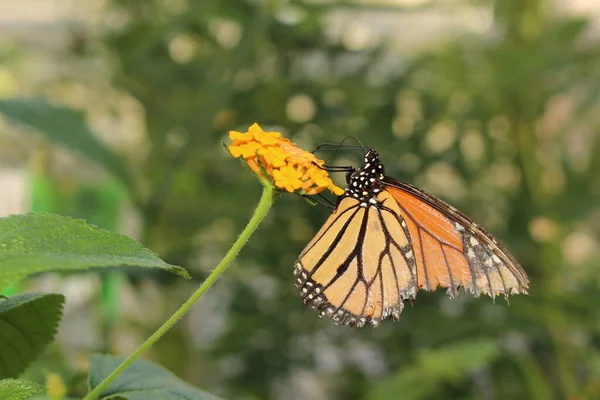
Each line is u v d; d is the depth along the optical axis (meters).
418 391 0.89
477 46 0.97
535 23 0.96
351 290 0.77
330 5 0.91
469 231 0.76
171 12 0.96
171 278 0.89
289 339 0.95
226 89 0.90
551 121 1.01
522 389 0.94
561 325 0.93
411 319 0.94
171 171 0.89
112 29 0.96
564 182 0.97
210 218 0.92
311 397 1.11
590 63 0.95
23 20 1.02
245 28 0.90
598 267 0.95
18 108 0.84
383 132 0.93
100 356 0.72
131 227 0.95
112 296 0.86
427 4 0.93
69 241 0.67
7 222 0.67
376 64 0.95
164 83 0.92
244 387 0.94
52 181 0.86
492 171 0.98
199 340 1.05
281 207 0.93
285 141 0.73
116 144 0.97
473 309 0.94
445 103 0.96
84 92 0.98
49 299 0.71
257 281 0.97
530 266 0.97
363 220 0.76
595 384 0.92
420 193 0.77
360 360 1.02
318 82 0.93
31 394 0.69
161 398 0.71
